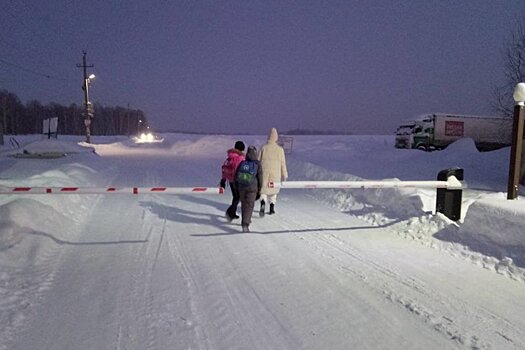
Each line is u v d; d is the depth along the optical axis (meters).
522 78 21.73
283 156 8.62
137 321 3.75
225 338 3.49
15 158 21.73
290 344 3.41
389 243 6.55
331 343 3.44
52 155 22.56
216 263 5.45
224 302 4.21
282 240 6.67
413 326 3.75
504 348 3.38
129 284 4.64
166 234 6.95
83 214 8.43
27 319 3.74
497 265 5.32
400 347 3.39
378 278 4.98
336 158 22.58
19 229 5.90
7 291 4.30
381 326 3.75
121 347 3.31
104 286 4.56
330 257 5.79
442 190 7.29
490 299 4.38
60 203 8.22
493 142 31.73
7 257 5.10
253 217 8.50
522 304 4.26
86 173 13.89
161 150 40.38
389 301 4.30
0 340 3.36
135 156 30.12
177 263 5.41
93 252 5.84
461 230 6.32
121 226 7.46
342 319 3.88
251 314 3.95
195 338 3.47
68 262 5.37
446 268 5.37
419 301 4.30
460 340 3.51
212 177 15.87
